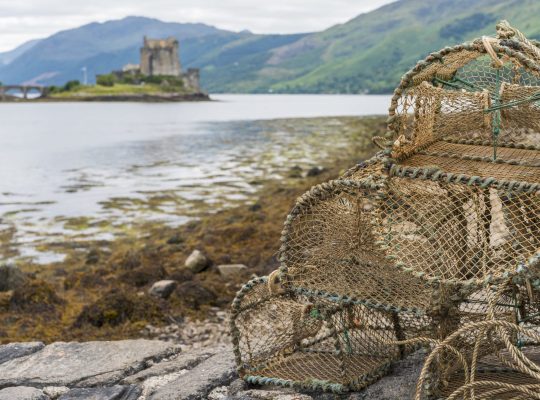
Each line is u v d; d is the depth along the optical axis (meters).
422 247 3.79
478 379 3.94
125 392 4.66
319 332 5.03
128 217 18.52
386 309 3.85
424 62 3.66
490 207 3.90
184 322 9.32
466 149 4.36
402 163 4.10
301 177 25.45
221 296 10.30
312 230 4.16
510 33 3.57
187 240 14.96
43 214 19.05
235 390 4.48
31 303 9.99
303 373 4.39
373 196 3.81
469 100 3.98
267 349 4.75
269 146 40.03
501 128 4.32
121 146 43.31
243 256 13.05
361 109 119.88
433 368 3.74
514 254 3.54
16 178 27.09
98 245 15.37
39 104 169.12
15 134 58.06
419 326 4.50
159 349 5.42
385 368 4.32
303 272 4.22
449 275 3.64
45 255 14.51
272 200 19.92
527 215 3.74
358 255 4.14
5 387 4.86
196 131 58.91
